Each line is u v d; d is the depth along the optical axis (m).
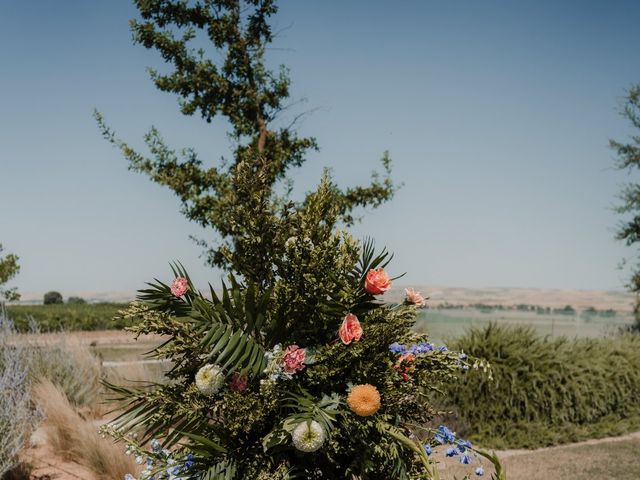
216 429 2.61
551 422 8.98
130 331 2.67
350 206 10.79
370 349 2.62
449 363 2.76
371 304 2.71
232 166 11.04
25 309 25.05
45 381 8.00
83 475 5.71
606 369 9.81
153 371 8.62
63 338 10.08
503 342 8.77
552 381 8.97
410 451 2.77
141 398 2.82
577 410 9.23
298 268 2.67
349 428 2.52
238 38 11.28
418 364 2.75
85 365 9.40
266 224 2.77
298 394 2.57
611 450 8.28
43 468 5.96
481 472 3.06
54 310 24.86
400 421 2.78
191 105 11.02
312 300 2.66
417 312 2.82
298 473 2.54
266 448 2.46
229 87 11.26
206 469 2.52
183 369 2.75
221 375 2.58
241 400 2.53
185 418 2.83
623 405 9.96
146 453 3.08
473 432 8.55
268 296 2.61
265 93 11.42
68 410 6.86
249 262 2.84
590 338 10.84
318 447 2.34
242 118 11.24
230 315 2.65
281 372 2.54
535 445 8.41
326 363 2.62
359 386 2.49
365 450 2.53
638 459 7.73
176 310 2.74
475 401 8.63
